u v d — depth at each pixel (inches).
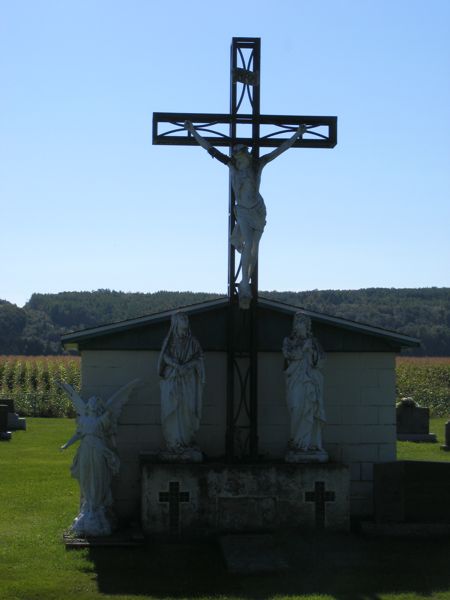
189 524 700.7
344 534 712.4
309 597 565.0
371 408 788.6
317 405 729.0
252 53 736.3
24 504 840.3
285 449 774.5
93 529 697.6
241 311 761.6
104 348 764.6
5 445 1298.0
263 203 713.6
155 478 699.4
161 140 725.3
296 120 733.9
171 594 571.8
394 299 6323.8
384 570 623.5
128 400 737.6
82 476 711.1
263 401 776.3
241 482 706.2
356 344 786.2
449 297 6397.6
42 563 633.6
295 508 710.5
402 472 718.5
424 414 1435.8
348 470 717.9
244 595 569.9
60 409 1839.3
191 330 771.4
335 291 6550.2
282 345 749.3
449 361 3016.7
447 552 669.9
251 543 669.9
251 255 707.4
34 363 2859.3
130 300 6683.1
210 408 772.0
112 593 572.4
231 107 730.2
